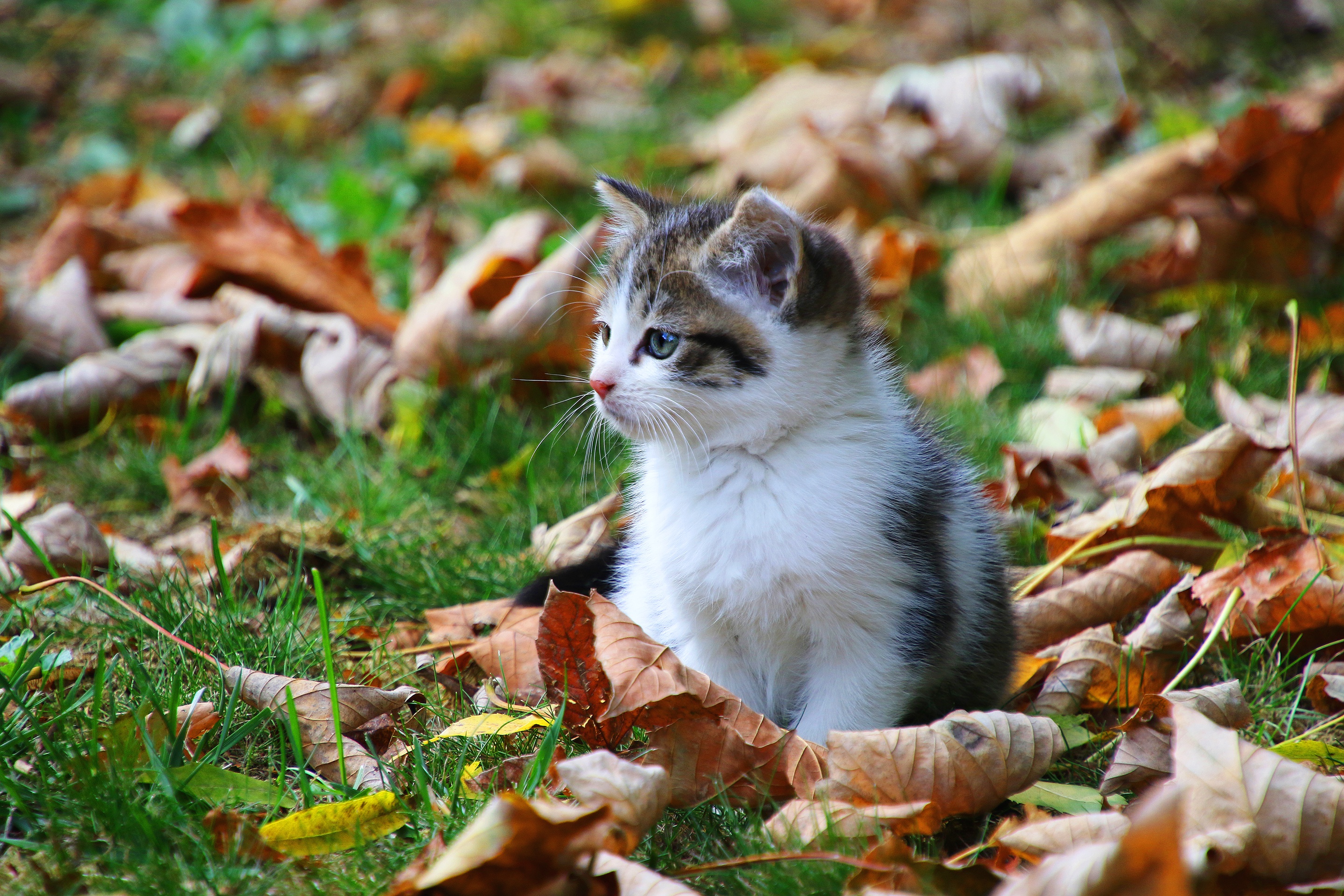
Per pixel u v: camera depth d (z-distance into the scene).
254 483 5.16
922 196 7.49
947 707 3.65
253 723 3.11
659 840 2.88
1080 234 6.36
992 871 2.52
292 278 5.96
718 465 3.47
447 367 5.57
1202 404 5.34
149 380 5.55
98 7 10.69
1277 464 4.65
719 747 3.01
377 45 10.55
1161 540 4.09
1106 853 2.12
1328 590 3.62
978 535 3.78
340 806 2.78
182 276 6.20
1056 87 8.60
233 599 3.87
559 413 5.52
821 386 3.44
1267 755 2.63
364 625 4.04
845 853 2.73
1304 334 5.72
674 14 11.07
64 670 3.52
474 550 4.58
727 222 3.50
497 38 10.49
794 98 8.24
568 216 7.38
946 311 6.33
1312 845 2.52
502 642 3.77
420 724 3.42
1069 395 5.53
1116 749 3.20
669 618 3.63
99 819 2.78
